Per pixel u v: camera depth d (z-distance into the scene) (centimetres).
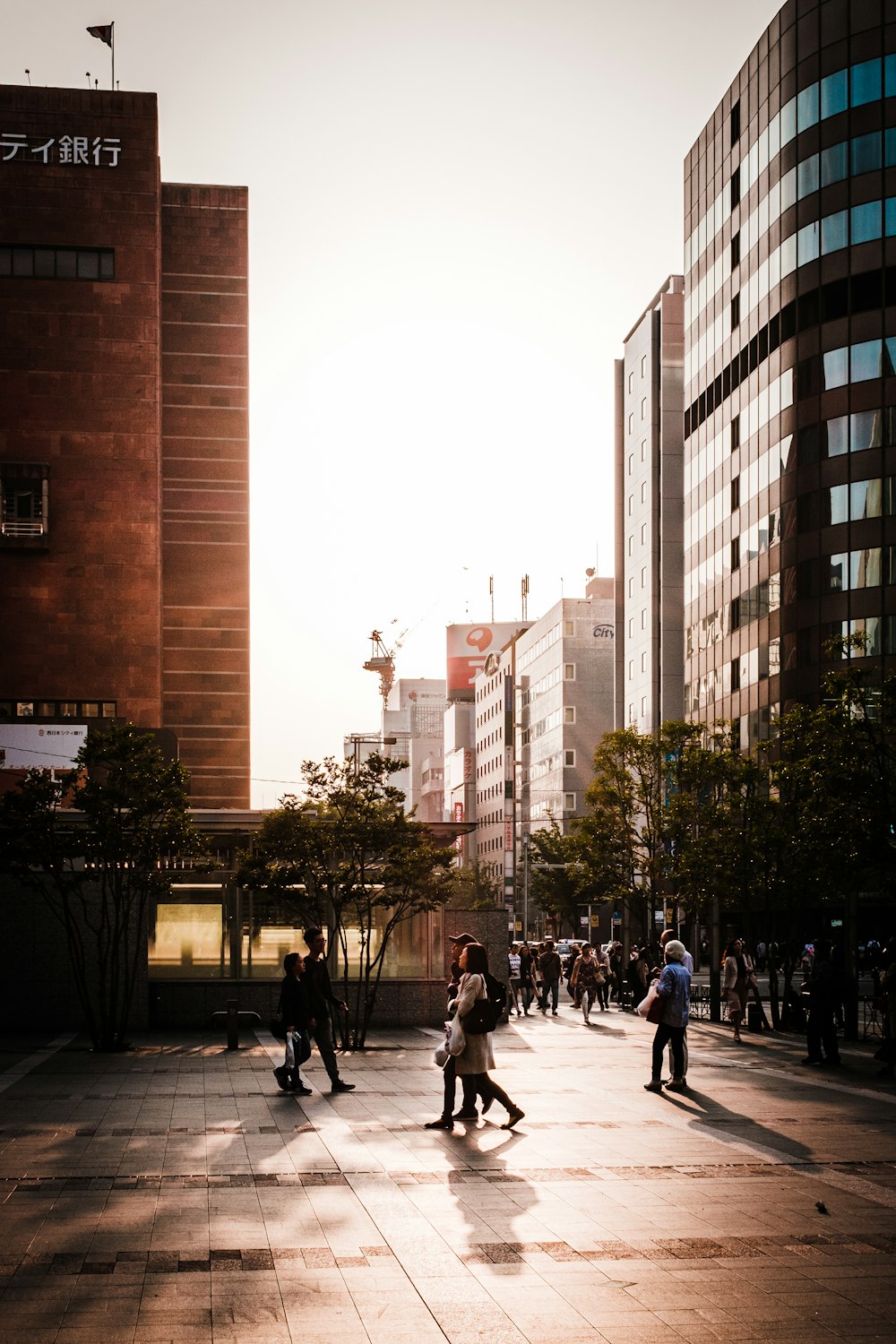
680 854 4112
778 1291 876
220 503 6309
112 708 5606
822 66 6175
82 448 5706
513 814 12594
